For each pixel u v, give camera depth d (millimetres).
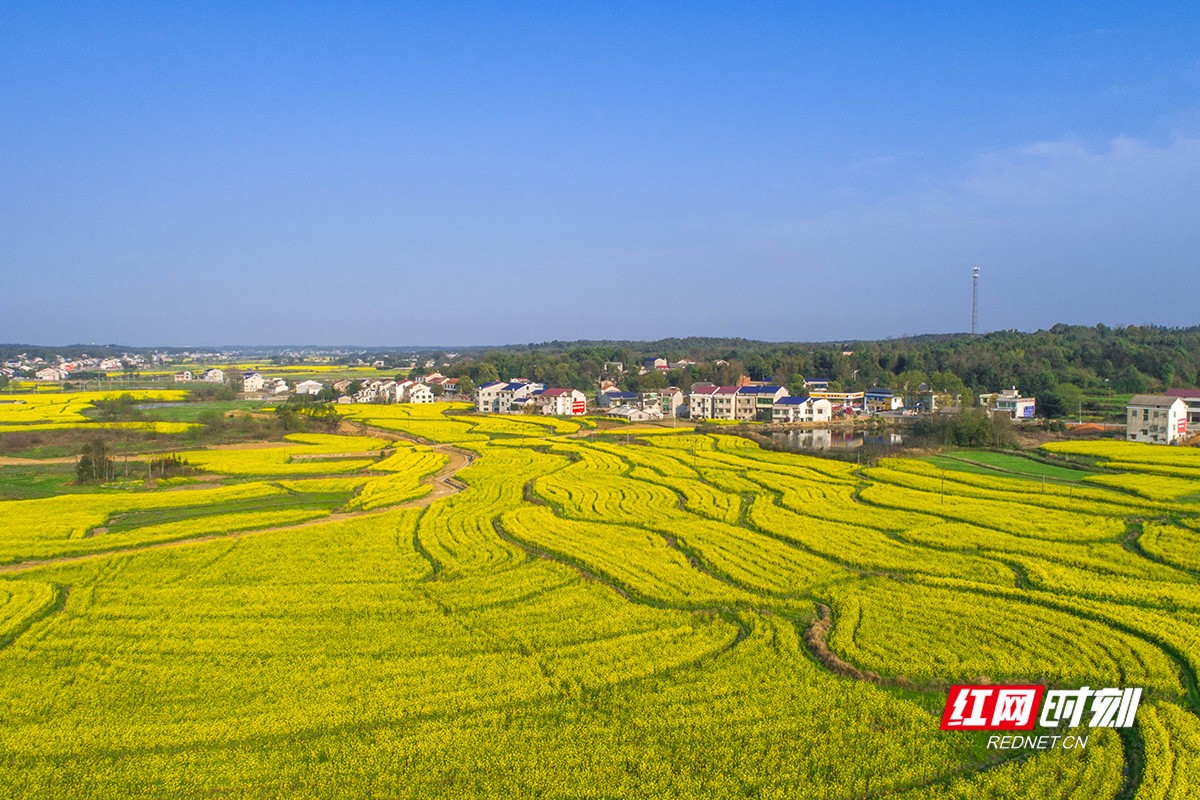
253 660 39688
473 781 28859
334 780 29047
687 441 137625
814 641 41375
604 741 31500
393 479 97750
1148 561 56156
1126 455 105125
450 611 47406
